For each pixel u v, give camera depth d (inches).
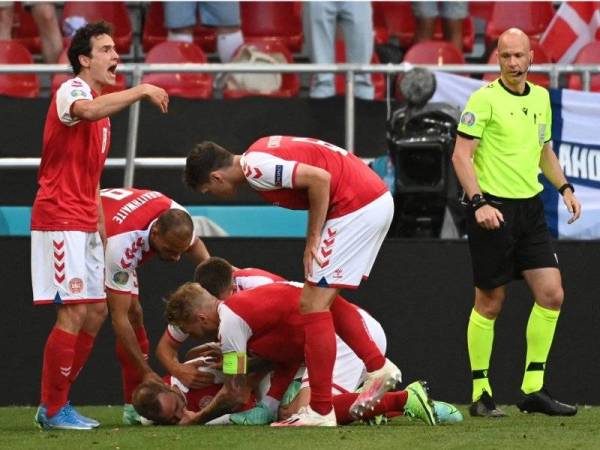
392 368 911.7
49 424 944.9
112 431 900.0
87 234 938.1
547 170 1053.8
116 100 908.0
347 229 902.4
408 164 1206.3
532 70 1336.1
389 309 1219.9
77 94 914.1
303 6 1547.7
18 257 1223.5
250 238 1222.9
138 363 975.6
